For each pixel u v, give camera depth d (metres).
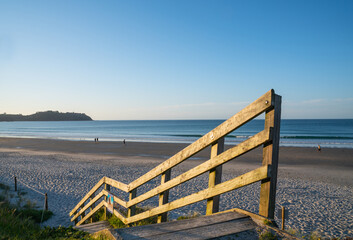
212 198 2.71
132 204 4.27
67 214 10.70
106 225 5.21
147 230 2.36
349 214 10.90
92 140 57.19
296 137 57.50
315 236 8.05
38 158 27.95
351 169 21.56
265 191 2.22
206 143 2.65
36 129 134.88
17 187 15.28
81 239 3.21
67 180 17.20
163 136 73.31
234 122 2.29
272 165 2.08
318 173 19.92
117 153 32.72
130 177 18.30
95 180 17.30
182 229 2.35
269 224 2.25
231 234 2.22
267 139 2.02
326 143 44.53
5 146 42.28
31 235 3.85
